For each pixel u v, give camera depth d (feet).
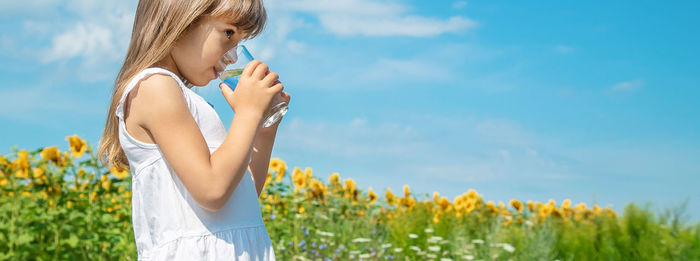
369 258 15.17
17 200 12.35
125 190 13.67
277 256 14.08
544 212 18.97
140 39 4.05
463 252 14.84
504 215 20.35
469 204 20.08
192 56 3.96
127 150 4.00
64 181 12.59
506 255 14.69
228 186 3.59
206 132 4.03
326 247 15.08
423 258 15.44
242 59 4.29
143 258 3.96
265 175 4.85
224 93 4.20
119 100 4.08
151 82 3.78
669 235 14.08
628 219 14.85
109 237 12.30
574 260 14.98
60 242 11.59
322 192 18.07
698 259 13.17
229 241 3.84
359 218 18.63
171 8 3.92
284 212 15.96
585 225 16.76
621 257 14.33
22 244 11.37
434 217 19.88
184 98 3.87
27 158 12.67
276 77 4.07
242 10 3.96
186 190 3.88
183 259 3.74
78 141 13.42
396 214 20.68
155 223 3.89
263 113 3.92
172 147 3.64
